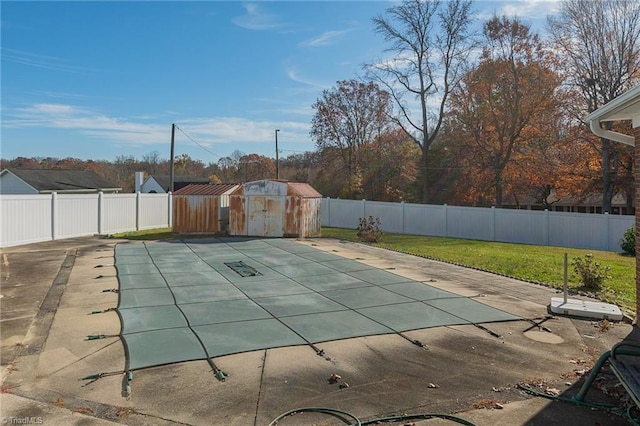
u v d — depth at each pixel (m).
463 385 4.69
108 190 38.38
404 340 6.07
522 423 3.89
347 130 38.72
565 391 4.55
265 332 6.30
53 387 4.56
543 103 27.89
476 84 29.84
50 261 11.86
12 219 14.53
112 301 7.91
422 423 3.89
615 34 26.39
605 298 8.54
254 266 11.68
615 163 27.75
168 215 22.81
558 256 14.47
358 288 9.25
